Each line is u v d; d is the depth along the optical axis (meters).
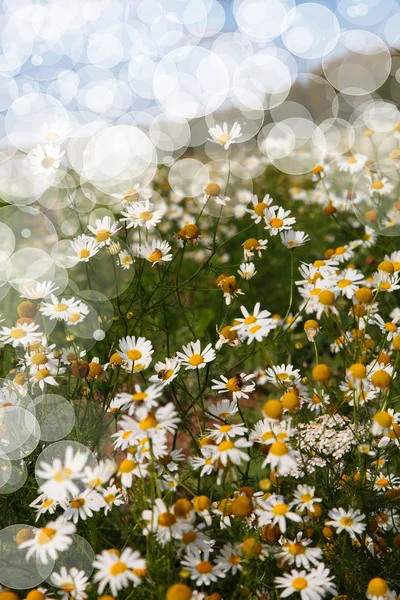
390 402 0.59
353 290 0.62
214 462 0.55
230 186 1.27
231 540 0.54
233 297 0.66
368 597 0.51
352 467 0.58
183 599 0.49
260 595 0.54
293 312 0.98
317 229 1.12
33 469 0.59
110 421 0.61
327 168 0.94
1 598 0.50
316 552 0.53
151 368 0.80
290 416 0.60
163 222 1.11
